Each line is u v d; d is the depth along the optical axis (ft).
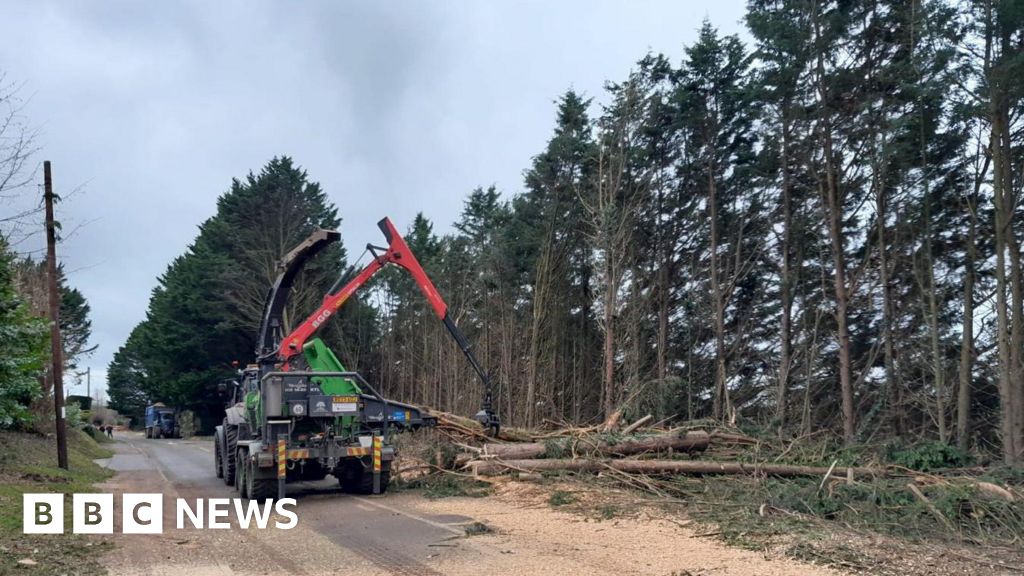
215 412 193.36
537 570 27.32
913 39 66.74
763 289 108.47
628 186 109.60
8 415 55.47
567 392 126.41
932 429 81.25
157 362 186.60
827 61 79.71
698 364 115.14
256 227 160.86
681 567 27.73
